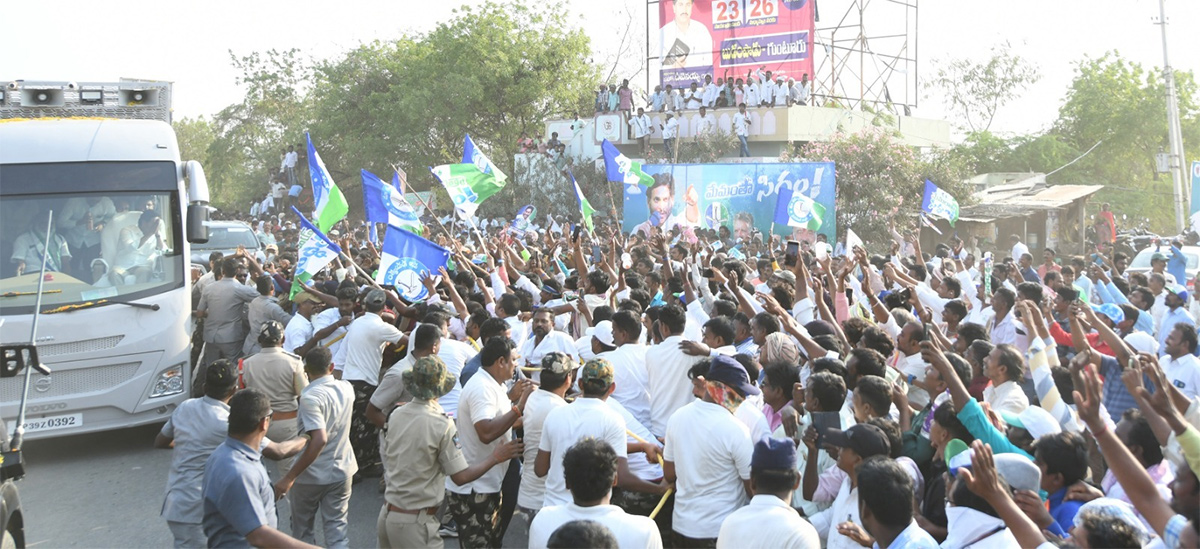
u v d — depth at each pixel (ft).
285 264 47.29
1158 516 12.46
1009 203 90.07
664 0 109.91
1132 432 16.14
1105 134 140.15
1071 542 12.26
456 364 25.58
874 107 110.63
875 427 15.31
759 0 104.63
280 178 127.95
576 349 27.07
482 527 21.13
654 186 75.92
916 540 12.89
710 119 100.42
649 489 18.95
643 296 30.25
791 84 98.43
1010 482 13.51
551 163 107.86
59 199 32.89
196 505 19.77
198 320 42.22
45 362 31.40
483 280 35.55
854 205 85.46
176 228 34.50
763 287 36.52
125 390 32.63
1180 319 32.76
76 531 25.52
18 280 31.73
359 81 140.87
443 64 131.54
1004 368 19.95
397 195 39.40
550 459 18.66
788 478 14.65
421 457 19.19
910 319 23.27
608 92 108.17
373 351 29.73
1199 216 62.80
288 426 25.46
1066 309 29.58
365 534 25.40
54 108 37.01
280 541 16.25
